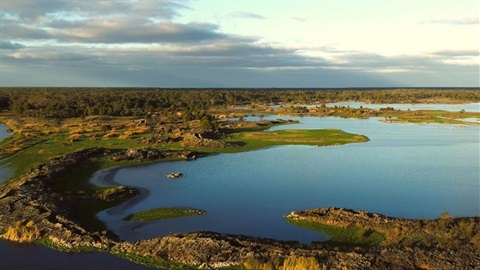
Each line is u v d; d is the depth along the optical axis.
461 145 110.25
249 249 39.91
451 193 64.44
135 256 41.38
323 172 79.00
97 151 93.81
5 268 39.25
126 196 62.84
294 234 47.06
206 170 81.56
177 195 64.25
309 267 36.38
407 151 101.25
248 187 68.69
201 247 40.84
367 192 65.19
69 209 54.03
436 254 37.66
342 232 46.75
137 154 90.69
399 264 36.31
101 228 49.59
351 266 36.03
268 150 103.56
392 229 45.16
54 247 44.00
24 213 50.69
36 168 73.88
